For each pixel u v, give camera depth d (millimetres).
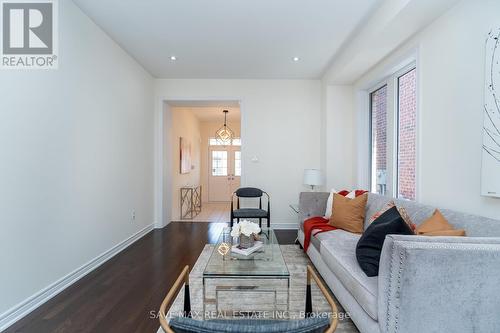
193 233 4293
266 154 4711
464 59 1962
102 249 2967
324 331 750
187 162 6859
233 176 9039
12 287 1854
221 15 2689
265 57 3758
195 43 3320
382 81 3506
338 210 2812
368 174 4020
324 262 2330
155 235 4168
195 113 7523
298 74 4465
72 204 2463
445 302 1180
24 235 1950
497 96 1662
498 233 1422
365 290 1518
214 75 4504
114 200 3238
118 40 3225
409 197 2900
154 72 4355
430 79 2336
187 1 2455
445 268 1167
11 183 1851
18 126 1906
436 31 2258
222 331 667
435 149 2271
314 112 4703
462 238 1215
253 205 4742
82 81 2617
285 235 4238
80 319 1889
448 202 2123
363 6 2521
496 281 1166
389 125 3234
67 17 2398
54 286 2230
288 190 4715
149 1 2453
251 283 2441
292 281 2506
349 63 3340
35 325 1819
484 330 1185
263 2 2475
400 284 1209
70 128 2441
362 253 1729
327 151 4324
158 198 4668
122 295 2234
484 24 1785
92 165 2779
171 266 2867
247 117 4695
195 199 7195
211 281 2475
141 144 4059
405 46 2721
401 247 1203
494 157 1682
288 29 2973
